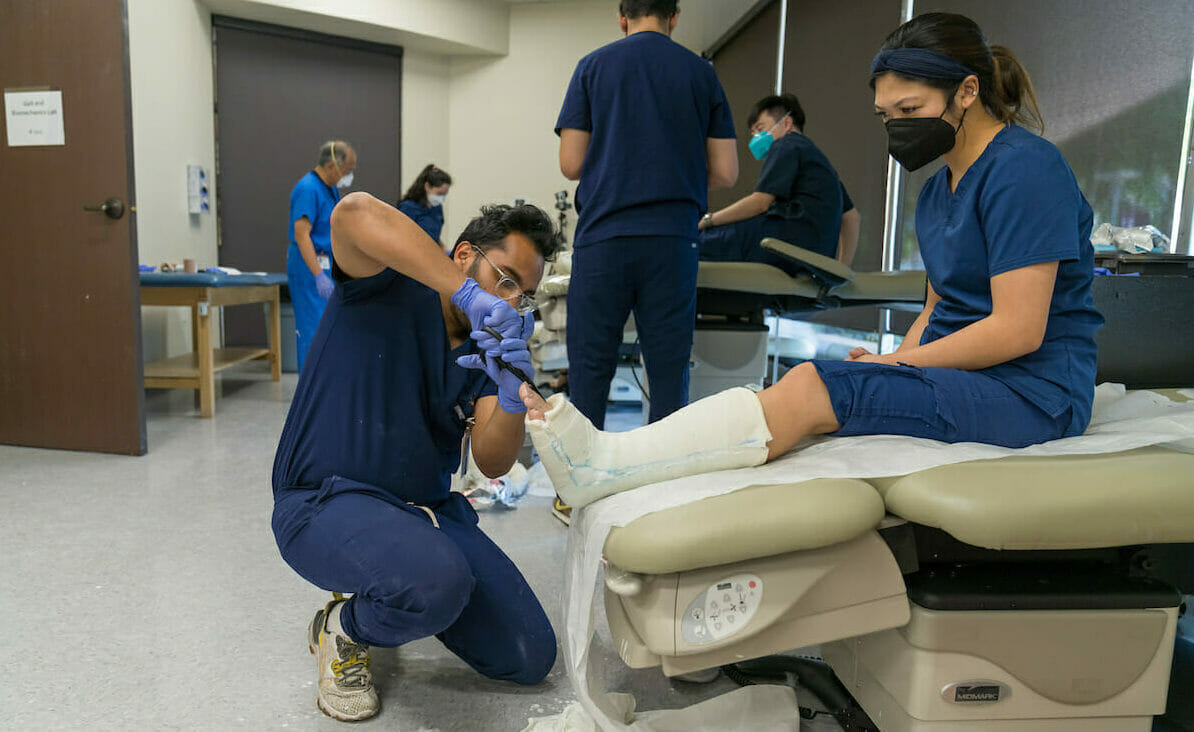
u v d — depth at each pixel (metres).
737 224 3.06
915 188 4.41
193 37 5.45
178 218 5.21
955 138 1.22
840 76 5.05
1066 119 3.12
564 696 1.37
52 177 2.93
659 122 2.07
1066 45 3.11
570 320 2.24
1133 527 0.97
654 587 0.99
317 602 1.73
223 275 3.87
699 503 0.99
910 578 1.07
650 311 2.18
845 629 1.03
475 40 6.78
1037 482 0.99
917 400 1.16
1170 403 1.41
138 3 4.66
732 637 0.99
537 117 7.07
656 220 2.10
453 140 7.16
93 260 2.95
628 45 2.08
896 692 1.08
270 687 1.37
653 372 2.25
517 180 7.16
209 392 3.79
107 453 3.05
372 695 1.30
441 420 1.33
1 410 3.12
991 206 1.18
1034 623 1.03
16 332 3.05
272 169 6.18
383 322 1.26
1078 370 1.22
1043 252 1.13
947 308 1.33
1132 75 2.79
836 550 1.01
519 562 2.00
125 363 2.98
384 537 1.17
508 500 2.50
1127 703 1.07
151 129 4.82
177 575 1.86
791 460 1.14
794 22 5.64
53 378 3.05
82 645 1.51
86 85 2.85
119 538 2.11
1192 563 1.12
